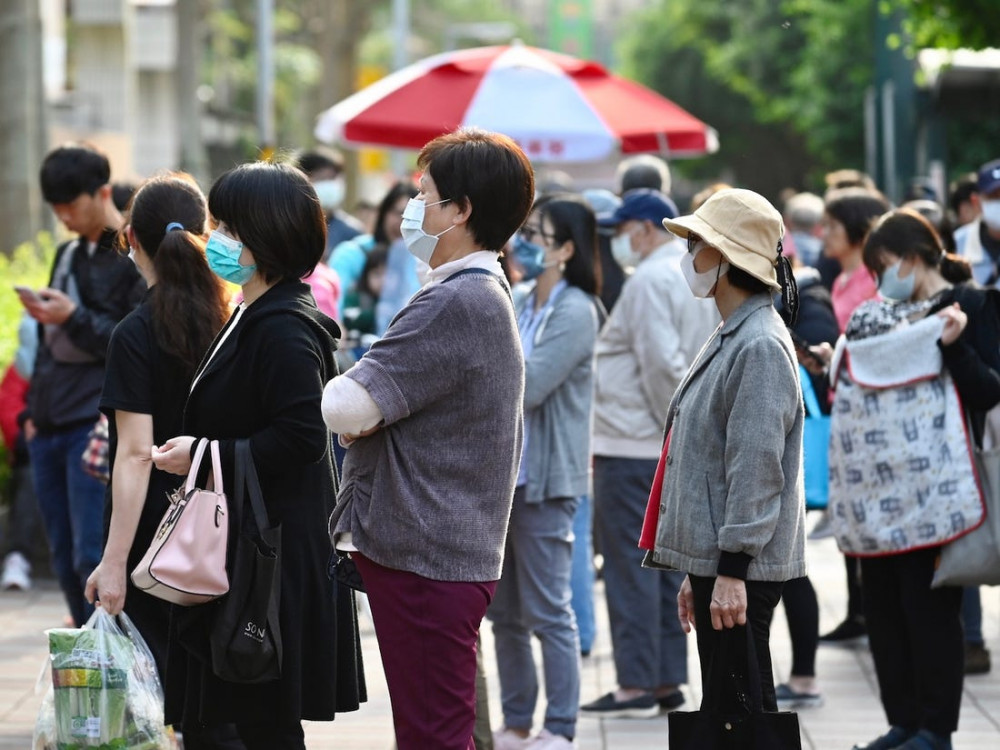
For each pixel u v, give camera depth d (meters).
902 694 16.73
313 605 12.29
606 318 19.30
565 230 17.14
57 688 13.02
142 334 13.39
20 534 26.20
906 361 16.19
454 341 11.23
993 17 43.72
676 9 131.38
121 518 13.29
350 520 11.55
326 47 102.50
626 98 32.16
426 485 11.34
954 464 15.95
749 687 12.43
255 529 11.92
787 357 12.43
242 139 134.88
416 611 11.38
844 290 22.09
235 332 12.30
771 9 117.44
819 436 18.20
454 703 11.45
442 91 30.88
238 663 11.78
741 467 12.24
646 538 13.38
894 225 16.52
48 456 18.56
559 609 16.98
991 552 15.70
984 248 25.05
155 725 13.12
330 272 19.94
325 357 12.45
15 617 23.97
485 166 11.54
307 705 12.27
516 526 16.92
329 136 32.28
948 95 55.81
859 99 98.75
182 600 11.84
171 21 114.75
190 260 13.41
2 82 45.44
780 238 12.77
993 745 17.56
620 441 18.86
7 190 45.50
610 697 19.23
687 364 18.52
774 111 111.50
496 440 11.47
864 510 16.34
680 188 144.50
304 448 11.94
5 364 28.06
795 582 19.34
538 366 16.56
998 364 16.41
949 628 16.17
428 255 11.74
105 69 92.81
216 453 11.96
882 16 53.69
